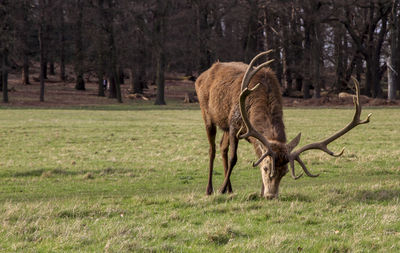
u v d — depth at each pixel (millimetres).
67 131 31531
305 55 74312
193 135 29516
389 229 7719
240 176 16203
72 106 59438
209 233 7477
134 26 66625
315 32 70688
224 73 12781
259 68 10789
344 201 10102
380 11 72250
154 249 6738
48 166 18172
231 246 6797
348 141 25969
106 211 9422
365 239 7109
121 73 94375
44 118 41781
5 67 60906
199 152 22141
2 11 60156
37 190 13969
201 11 70688
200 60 71188
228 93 12172
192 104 67312
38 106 58531
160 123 38375
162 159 20141
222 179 15742
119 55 67188
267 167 9875
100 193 13516
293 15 76000
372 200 10258
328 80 86438
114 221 8594
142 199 10930
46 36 80750
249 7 69562
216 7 69875
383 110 51281
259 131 10469
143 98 73250
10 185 14719
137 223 8414
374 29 74812
